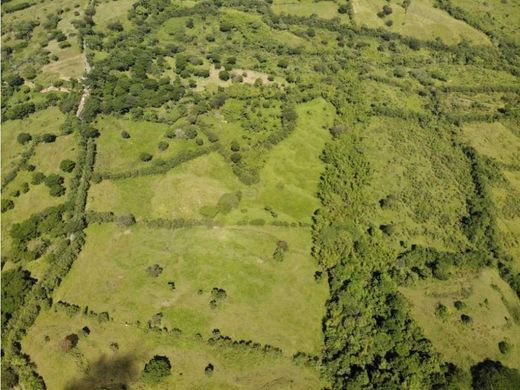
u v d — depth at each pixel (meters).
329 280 97.00
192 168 118.75
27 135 127.38
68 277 97.38
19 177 118.44
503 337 90.12
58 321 90.06
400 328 86.62
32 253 99.12
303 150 126.56
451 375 81.00
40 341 87.19
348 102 142.75
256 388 81.06
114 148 124.50
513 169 126.25
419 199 116.25
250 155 120.62
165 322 89.25
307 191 116.50
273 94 141.75
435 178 122.44
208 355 84.69
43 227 103.50
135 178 116.56
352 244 102.69
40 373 83.25
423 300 95.00
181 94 140.62
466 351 87.56
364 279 96.00
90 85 142.50
